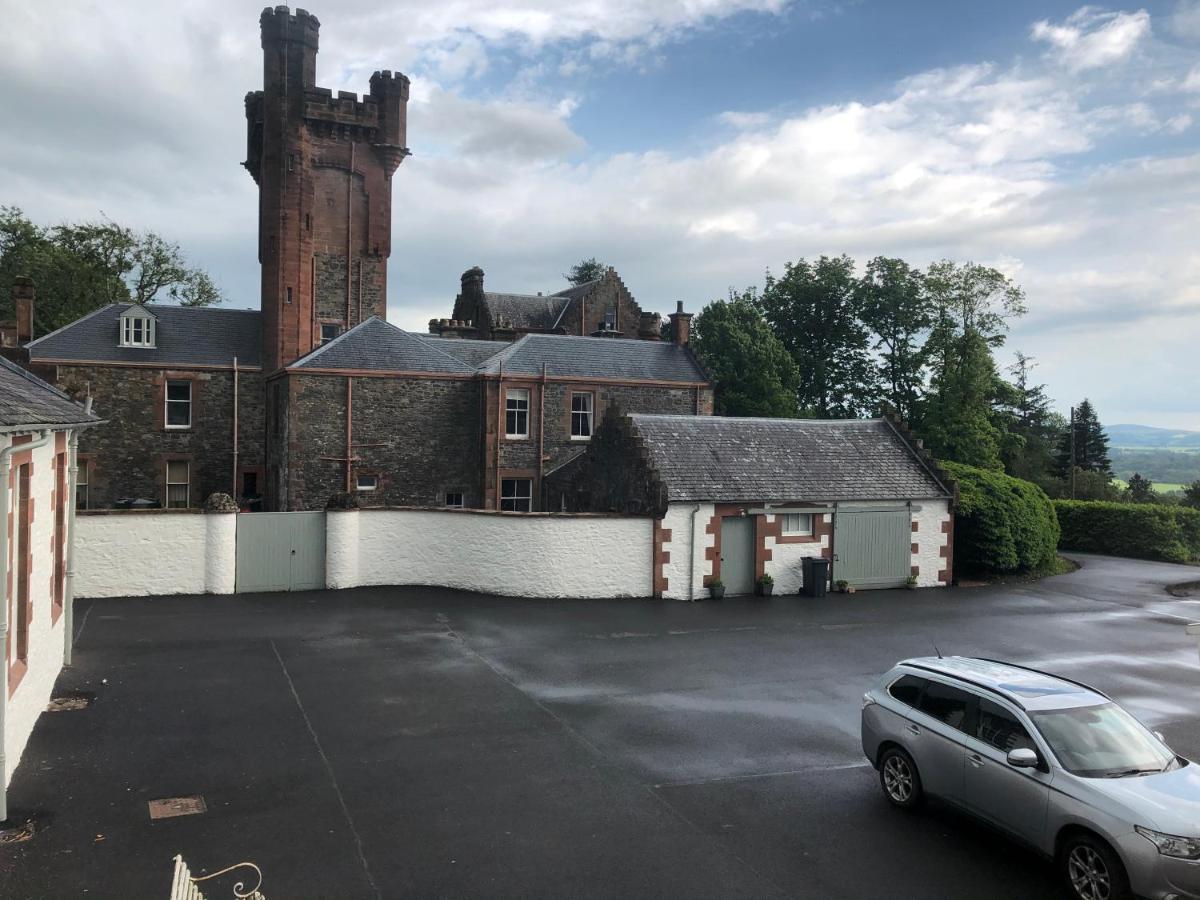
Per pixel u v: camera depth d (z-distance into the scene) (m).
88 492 32.75
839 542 24.28
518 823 9.23
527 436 33.22
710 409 36.97
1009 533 26.70
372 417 31.00
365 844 8.66
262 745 11.30
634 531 22.16
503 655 16.28
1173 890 7.10
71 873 7.90
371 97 39.69
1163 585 26.52
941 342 54.47
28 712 10.91
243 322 36.97
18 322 34.22
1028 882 8.17
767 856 8.62
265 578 21.45
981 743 8.86
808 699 14.02
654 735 12.12
